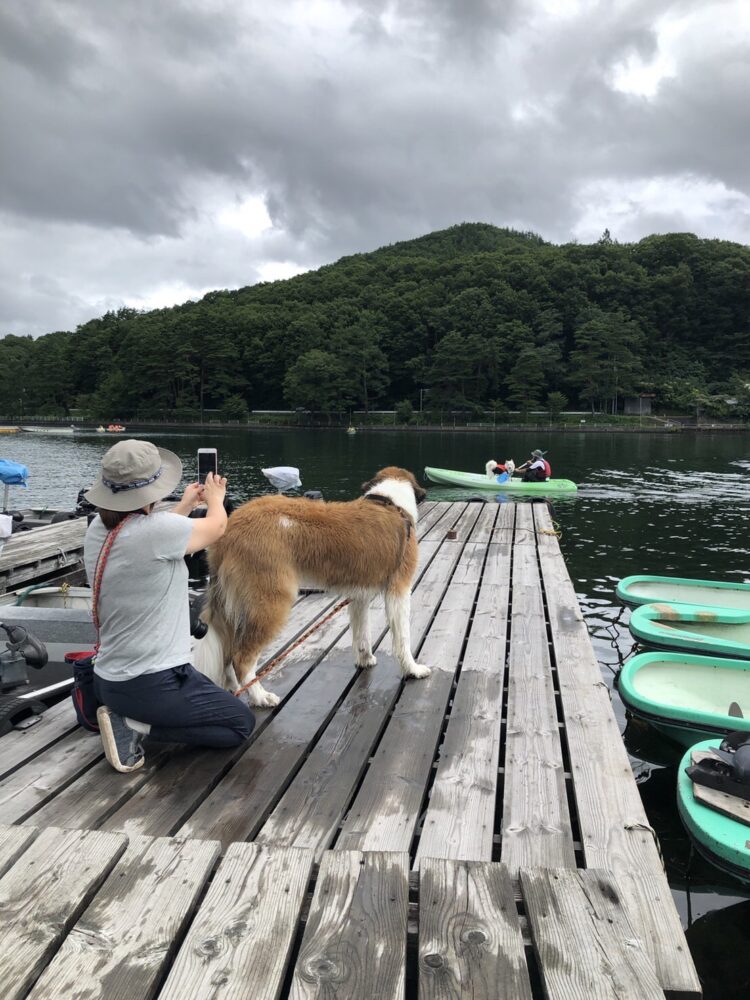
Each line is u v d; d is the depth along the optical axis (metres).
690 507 14.84
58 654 4.40
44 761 2.87
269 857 2.12
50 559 6.91
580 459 29.30
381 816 2.56
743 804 2.88
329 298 103.94
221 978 1.65
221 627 3.31
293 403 72.75
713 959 2.65
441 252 173.62
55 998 1.58
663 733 4.44
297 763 2.96
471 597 5.75
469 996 1.60
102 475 2.60
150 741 3.06
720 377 79.00
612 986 1.64
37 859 2.08
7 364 94.50
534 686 3.84
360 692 3.72
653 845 2.39
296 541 3.36
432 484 18.78
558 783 2.82
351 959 1.71
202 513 5.47
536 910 1.90
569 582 6.34
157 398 77.69
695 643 4.82
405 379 80.44
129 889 1.96
